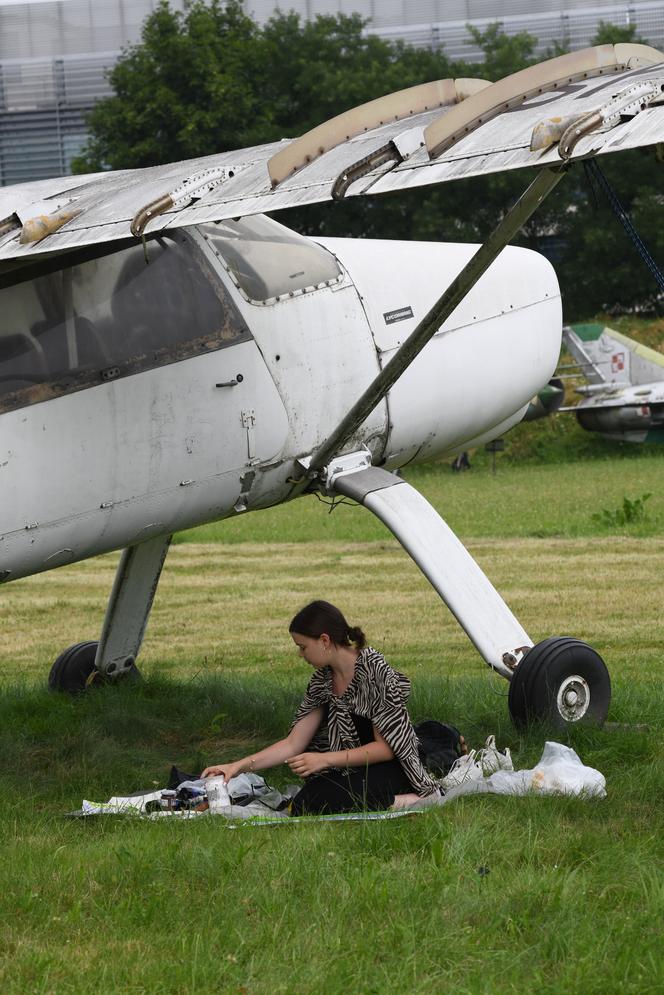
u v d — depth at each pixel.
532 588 30.41
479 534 43.03
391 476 15.77
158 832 10.39
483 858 9.44
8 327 12.55
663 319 102.38
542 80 11.29
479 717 15.18
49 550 13.28
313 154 11.17
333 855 9.52
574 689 14.21
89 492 13.19
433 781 11.53
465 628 14.44
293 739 11.94
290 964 7.76
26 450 12.62
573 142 9.21
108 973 7.64
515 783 11.30
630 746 13.03
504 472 76.62
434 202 105.19
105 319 13.19
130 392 13.30
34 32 134.88
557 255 108.00
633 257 103.38
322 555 40.03
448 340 16.84
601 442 87.06
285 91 117.50
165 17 112.38
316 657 11.60
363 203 106.06
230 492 14.65
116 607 18.12
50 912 8.65
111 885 9.17
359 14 122.56
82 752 14.36
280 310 14.84
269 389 14.59
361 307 15.85
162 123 110.50
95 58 133.75
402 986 7.42
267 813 11.38
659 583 30.77
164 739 15.49
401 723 11.41
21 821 11.08
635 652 21.98
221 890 8.88
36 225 11.16
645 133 9.16
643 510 47.06
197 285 13.99
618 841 10.01
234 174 11.30
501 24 123.31
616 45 11.90
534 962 7.75
